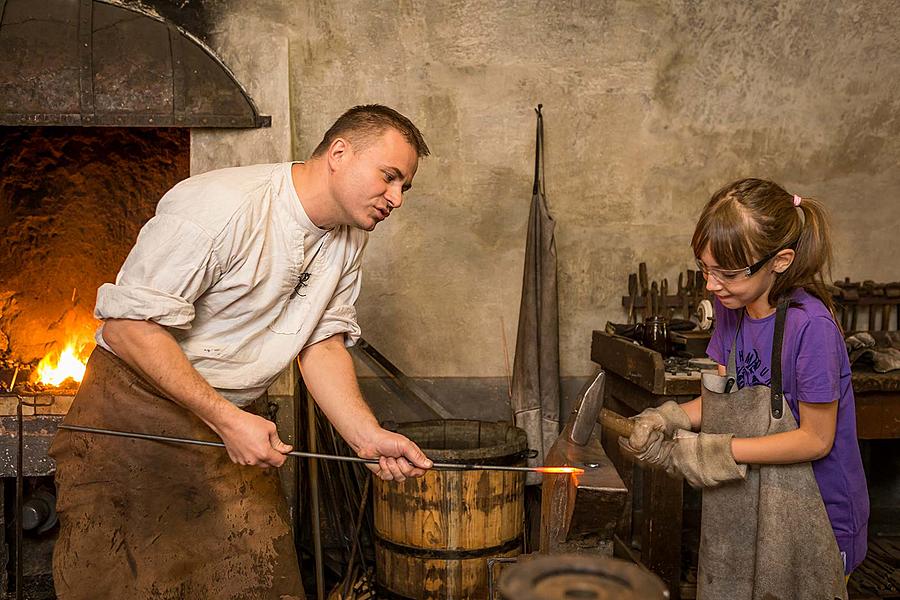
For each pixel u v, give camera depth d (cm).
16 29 320
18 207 383
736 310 211
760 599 200
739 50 386
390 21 371
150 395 209
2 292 381
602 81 382
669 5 380
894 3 388
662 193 390
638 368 317
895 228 403
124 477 210
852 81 392
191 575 216
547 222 365
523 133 381
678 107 387
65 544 210
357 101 373
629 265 392
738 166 393
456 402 389
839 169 397
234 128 343
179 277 192
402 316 385
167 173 391
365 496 351
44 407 313
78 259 389
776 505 197
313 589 355
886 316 396
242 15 356
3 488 322
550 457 201
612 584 89
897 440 407
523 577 89
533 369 364
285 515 233
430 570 318
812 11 386
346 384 229
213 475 216
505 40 376
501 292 387
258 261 205
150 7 341
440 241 383
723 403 206
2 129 377
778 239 185
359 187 203
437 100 377
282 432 347
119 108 324
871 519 396
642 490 344
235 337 214
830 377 188
